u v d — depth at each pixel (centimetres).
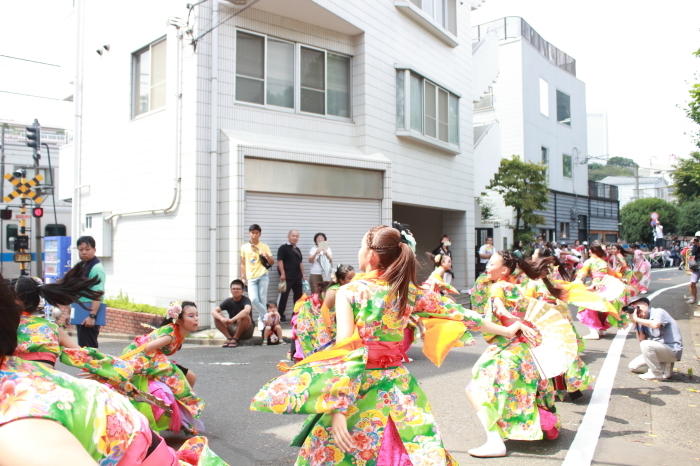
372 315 305
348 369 273
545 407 507
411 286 330
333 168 1247
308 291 1146
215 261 1102
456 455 468
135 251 1274
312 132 1279
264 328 1035
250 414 582
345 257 1278
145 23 1243
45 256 1523
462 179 1814
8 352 154
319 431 299
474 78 1959
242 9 1108
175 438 511
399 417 300
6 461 134
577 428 539
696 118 1374
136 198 1264
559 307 708
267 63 1216
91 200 1441
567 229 3316
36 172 1902
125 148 1305
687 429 540
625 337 1081
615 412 597
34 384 148
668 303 1616
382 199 1346
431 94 1609
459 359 866
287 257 1117
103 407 155
